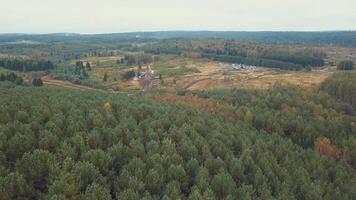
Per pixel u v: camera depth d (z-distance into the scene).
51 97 95.31
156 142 64.56
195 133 75.19
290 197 57.31
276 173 67.75
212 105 133.75
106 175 53.78
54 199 42.12
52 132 62.22
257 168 65.12
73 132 65.00
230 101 144.75
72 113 76.50
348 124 127.00
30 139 57.62
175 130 73.81
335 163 86.62
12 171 50.03
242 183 59.81
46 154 51.72
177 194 49.00
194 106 127.56
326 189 67.62
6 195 43.84
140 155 60.44
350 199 67.88
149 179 52.31
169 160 59.03
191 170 59.50
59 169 48.94
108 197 45.41
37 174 49.31
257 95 155.50
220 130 84.25
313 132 112.25
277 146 83.56
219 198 54.31
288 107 136.25
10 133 58.62
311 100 150.12
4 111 70.19
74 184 46.31
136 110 87.69
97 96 109.81
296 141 109.44
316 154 87.50
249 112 118.19
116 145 59.91
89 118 74.38
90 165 50.56
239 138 80.00
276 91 161.12
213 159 62.97
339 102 158.12
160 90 178.12
